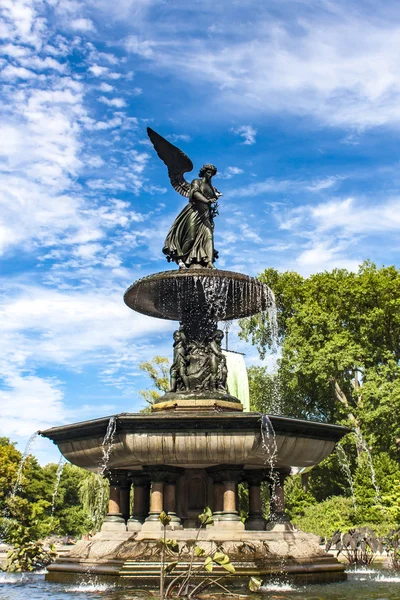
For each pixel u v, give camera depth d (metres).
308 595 8.65
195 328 13.39
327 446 12.12
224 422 10.65
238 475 11.30
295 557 10.59
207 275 12.68
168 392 12.88
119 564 10.10
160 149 14.17
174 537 10.56
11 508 37.72
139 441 10.77
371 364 37.31
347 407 35.47
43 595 8.73
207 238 13.84
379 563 16.23
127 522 12.27
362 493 28.48
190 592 8.44
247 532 11.03
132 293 13.76
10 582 10.96
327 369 35.38
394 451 35.50
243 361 24.61
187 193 14.22
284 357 38.03
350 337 36.94
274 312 14.72
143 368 33.50
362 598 8.30
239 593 8.78
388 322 37.97
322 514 27.83
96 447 11.55
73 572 10.73
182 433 10.70
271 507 12.47
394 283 37.38
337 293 38.53
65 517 48.28
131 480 12.79
